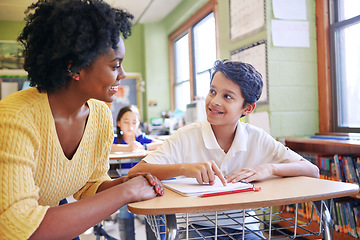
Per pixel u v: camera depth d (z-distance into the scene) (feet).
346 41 8.02
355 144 6.09
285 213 8.04
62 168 2.78
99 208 2.28
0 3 15.24
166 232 2.40
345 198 7.08
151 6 16.15
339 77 8.28
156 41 18.66
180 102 17.90
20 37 2.59
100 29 2.37
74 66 2.37
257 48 8.74
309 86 8.65
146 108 18.76
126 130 9.28
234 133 3.87
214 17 12.82
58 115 2.67
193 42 15.55
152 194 2.60
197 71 15.34
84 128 2.97
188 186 2.95
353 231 6.53
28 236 2.01
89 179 3.37
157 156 3.76
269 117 8.34
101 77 2.50
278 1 8.40
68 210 2.19
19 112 2.34
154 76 18.63
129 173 3.61
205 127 3.90
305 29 8.59
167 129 15.84
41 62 2.39
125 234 5.88
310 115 8.67
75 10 2.34
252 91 3.55
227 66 3.55
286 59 8.46
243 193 2.71
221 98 3.53
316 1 8.61
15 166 2.17
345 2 8.04
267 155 4.00
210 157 3.91
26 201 2.13
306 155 7.77
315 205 2.90
